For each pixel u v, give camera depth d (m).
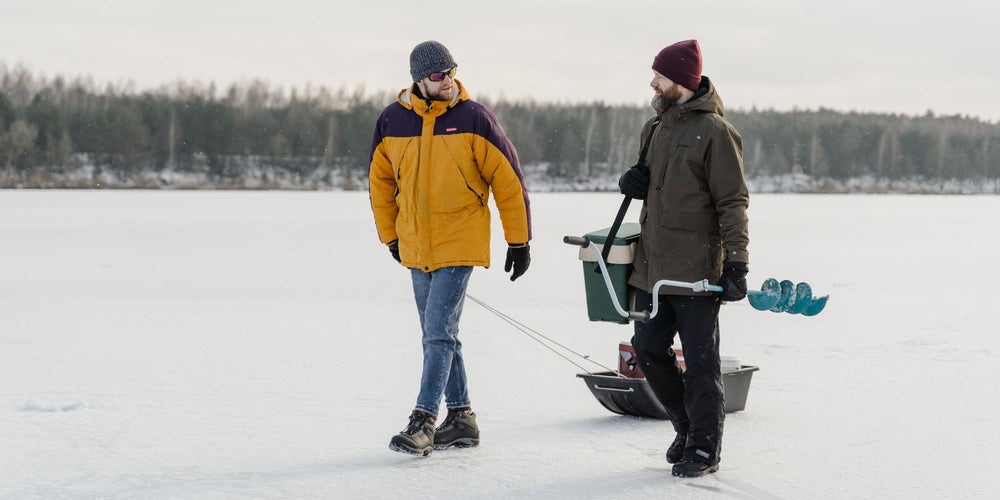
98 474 4.72
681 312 4.63
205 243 24.56
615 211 49.31
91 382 7.25
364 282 15.72
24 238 25.70
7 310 11.94
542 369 8.02
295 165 105.25
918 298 13.74
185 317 11.38
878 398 6.77
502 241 25.03
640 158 4.83
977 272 18.11
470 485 4.53
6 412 6.17
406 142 5.13
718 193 4.54
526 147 118.00
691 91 4.69
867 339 9.77
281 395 6.81
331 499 4.30
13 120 97.44
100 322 10.88
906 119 142.62
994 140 138.12
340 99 114.31
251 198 61.81
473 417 5.37
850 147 131.75
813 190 125.88
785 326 10.78
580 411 6.39
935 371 7.89
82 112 100.44
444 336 5.11
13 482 4.58
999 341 9.59
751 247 24.39
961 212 53.41
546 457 5.10
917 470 4.86
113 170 97.25
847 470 4.86
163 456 5.08
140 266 18.31
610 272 4.86
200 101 107.38
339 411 6.29
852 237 29.27
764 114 137.25
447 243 5.09
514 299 13.30
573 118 120.50
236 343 9.37
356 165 107.19
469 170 5.07
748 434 5.66
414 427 4.98
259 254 21.36
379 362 8.29
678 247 4.61
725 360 6.22
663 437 5.59
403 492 4.41
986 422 5.99
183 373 7.68
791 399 6.75
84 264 18.67
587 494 4.39
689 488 4.49
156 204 49.50
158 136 101.62
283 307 12.45
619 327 10.53
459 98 5.10
